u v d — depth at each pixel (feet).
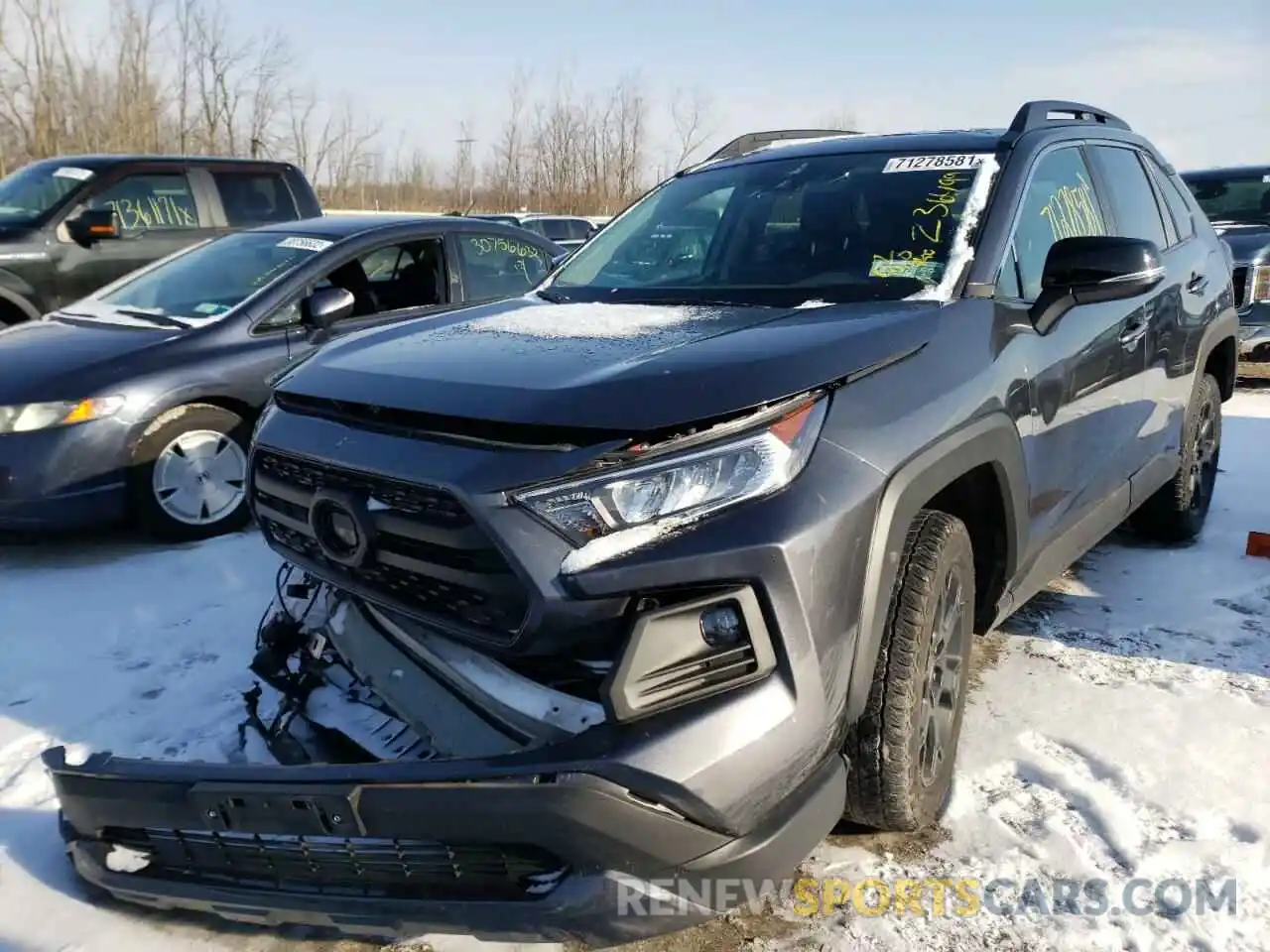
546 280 11.57
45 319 17.44
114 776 6.98
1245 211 32.40
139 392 14.65
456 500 6.25
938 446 7.27
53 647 11.82
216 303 16.55
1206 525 15.85
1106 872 7.72
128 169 23.89
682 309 9.02
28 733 9.95
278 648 8.96
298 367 8.54
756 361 6.75
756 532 6.07
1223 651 11.41
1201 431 14.82
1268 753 9.23
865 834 8.24
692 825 5.91
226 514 15.70
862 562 6.55
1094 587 13.34
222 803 6.53
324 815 6.25
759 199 10.78
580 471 6.10
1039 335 9.12
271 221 26.00
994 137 10.71
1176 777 8.87
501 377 6.93
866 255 9.40
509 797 5.81
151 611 12.84
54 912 7.52
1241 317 29.17
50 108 84.69
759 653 6.08
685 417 6.17
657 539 6.02
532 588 6.02
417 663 7.30
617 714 5.85
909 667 7.32
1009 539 8.80
